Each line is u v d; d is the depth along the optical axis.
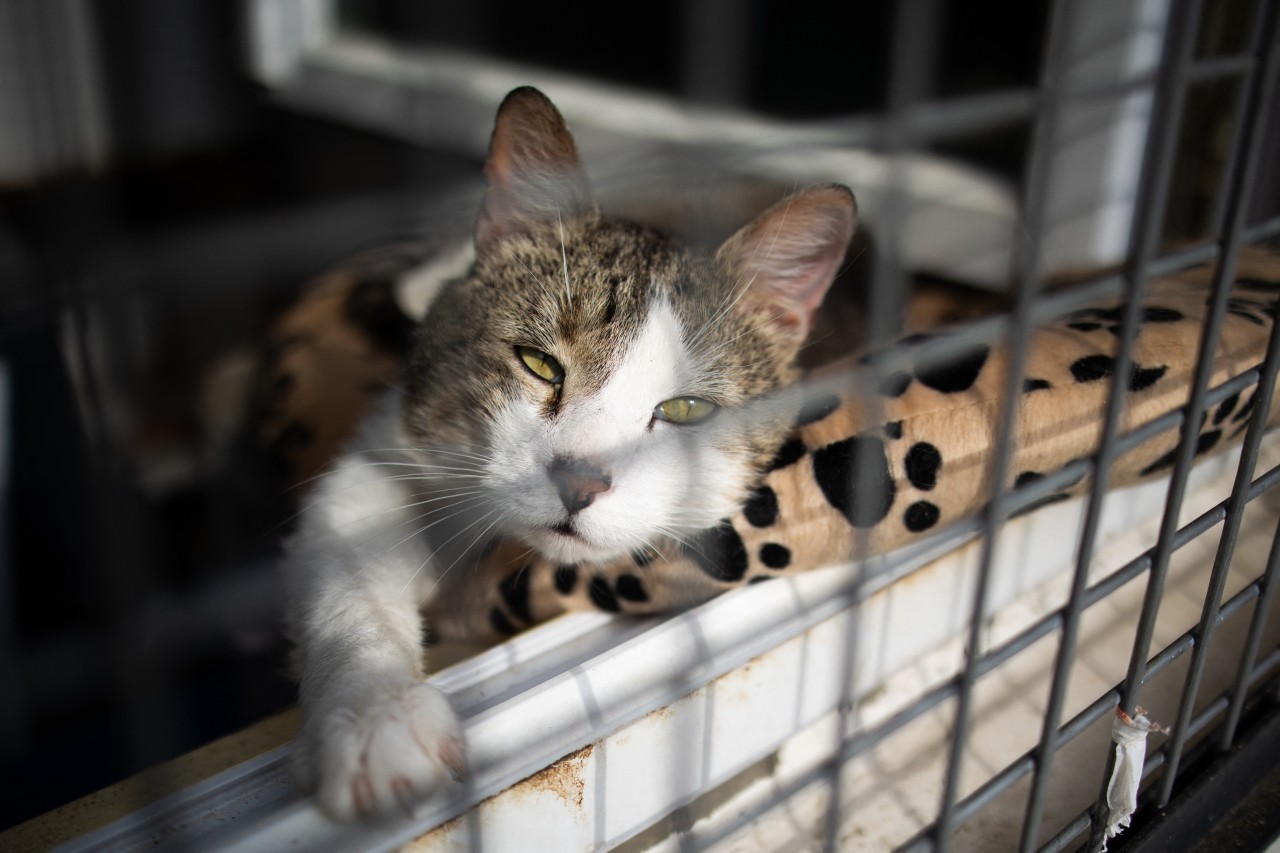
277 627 0.38
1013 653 0.29
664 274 0.38
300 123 0.50
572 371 0.37
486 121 0.45
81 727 0.38
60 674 0.38
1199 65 0.28
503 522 0.37
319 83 0.50
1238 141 0.31
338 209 0.47
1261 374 0.32
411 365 0.41
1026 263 0.27
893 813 0.36
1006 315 0.29
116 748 0.38
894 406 0.33
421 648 0.36
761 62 0.54
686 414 0.38
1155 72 0.28
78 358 0.33
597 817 0.32
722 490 0.37
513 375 0.38
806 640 0.35
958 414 0.33
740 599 0.34
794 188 0.41
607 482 0.36
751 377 0.39
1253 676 0.37
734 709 0.34
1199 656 0.33
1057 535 0.41
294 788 0.29
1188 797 0.35
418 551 0.39
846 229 0.38
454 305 0.40
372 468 0.40
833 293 0.44
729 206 0.41
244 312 0.41
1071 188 0.53
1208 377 0.30
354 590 0.36
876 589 0.35
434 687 0.31
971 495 0.34
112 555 0.30
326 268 0.47
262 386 0.44
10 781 0.36
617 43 0.57
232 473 0.42
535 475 0.37
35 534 0.39
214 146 0.48
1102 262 0.52
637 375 0.37
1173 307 0.38
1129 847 0.34
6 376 0.38
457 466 0.39
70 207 0.29
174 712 0.36
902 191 0.27
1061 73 0.27
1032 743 0.38
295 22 0.51
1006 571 0.40
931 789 0.37
